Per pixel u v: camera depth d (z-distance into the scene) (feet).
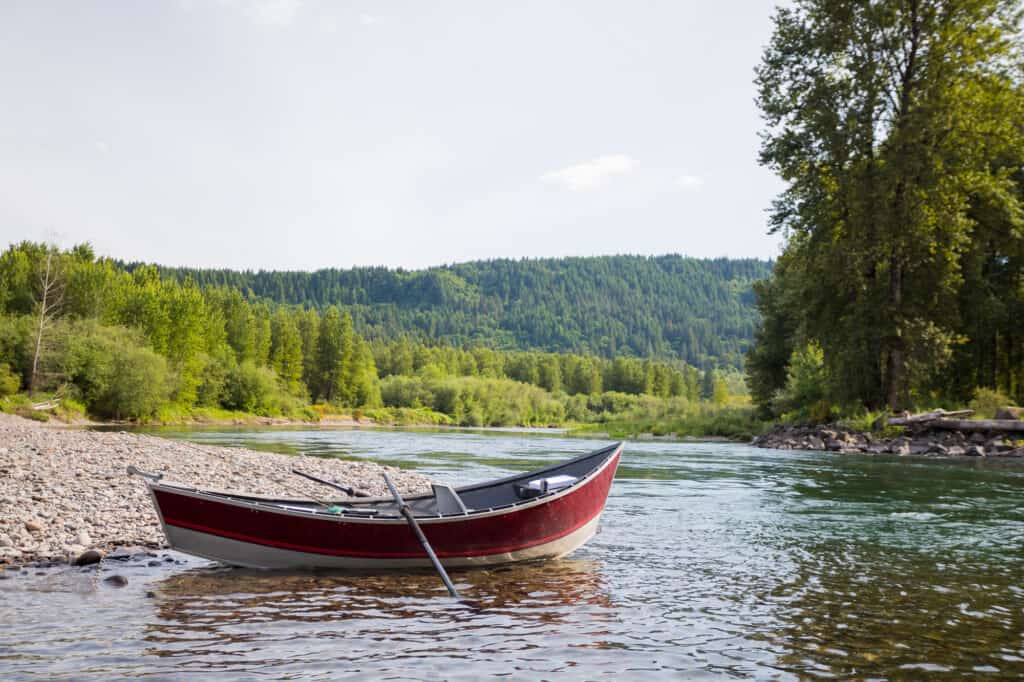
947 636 21.13
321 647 19.86
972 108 95.76
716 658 19.26
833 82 103.86
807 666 18.69
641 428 175.94
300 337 405.80
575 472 38.91
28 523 33.60
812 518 43.24
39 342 197.98
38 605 23.47
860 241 99.55
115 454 67.21
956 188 98.89
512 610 24.09
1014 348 115.34
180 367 258.16
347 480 60.49
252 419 304.91
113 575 27.37
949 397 115.03
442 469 75.10
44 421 178.70
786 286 130.11
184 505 27.91
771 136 109.09
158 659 18.63
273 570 29.40
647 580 28.45
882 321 102.42
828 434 104.53
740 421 157.58
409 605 24.62
